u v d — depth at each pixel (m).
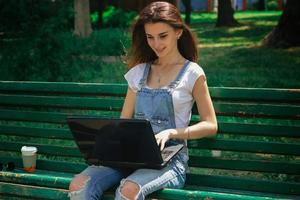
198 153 4.58
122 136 2.83
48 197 3.19
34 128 3.79
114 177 3.01
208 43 13.61
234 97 3.28
